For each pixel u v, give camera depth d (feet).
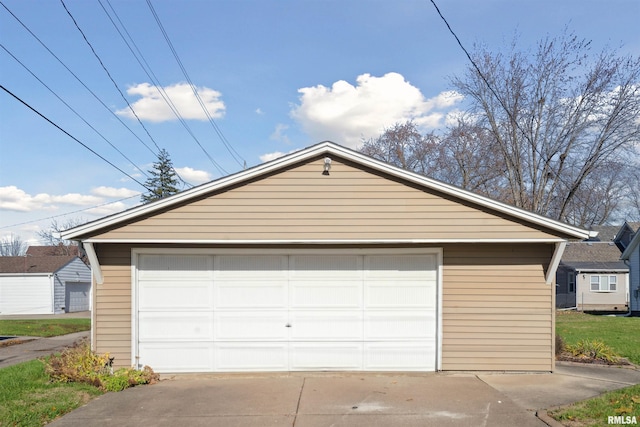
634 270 99.86
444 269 32.19
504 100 92.27
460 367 31.81
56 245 226.79
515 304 31.94
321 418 22.90
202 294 32.22
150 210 30.48
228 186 30.94
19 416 22.79
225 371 32.01
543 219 30.25
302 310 32.35
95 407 24.98
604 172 92.22
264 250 32.30
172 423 22.52
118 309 31.71
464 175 106.32
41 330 74.23
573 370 32.63
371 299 32.35
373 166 30.83
